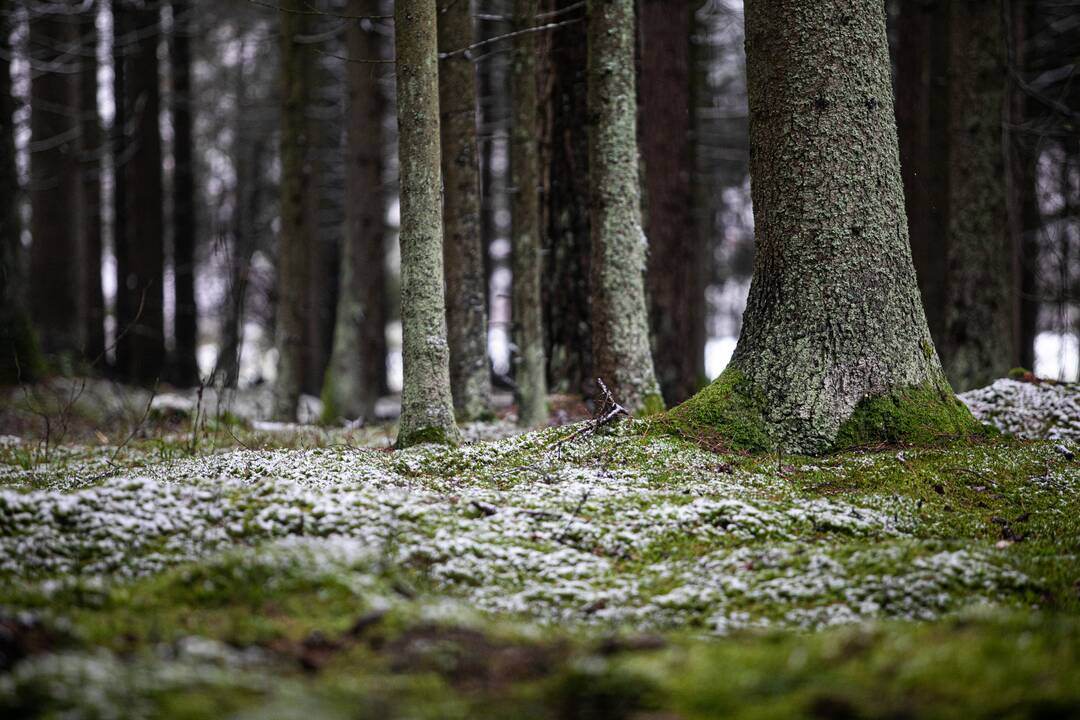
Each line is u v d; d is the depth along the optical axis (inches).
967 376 719.7
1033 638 193.3
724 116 1378.0
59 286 1106.1
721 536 319.3
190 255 1320.1
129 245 1186.0
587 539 314.8
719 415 440.5
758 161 455.5
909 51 844.0
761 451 427.5
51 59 1138.0
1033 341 1071.6
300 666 196.1
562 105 703.7
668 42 816.3
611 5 528.1
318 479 388.8
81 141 1250.6
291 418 804.0
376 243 956.6
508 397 1009.5
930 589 258.7
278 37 849.5
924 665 176.6
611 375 531.2
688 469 402.9
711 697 170.9
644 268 542.0
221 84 1756.9
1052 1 1124.5
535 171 605.0
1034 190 1027.3
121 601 239.6
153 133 1184.8
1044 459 417.7
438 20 649.0
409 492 354.9
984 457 411.8
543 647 207.8
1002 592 262.7
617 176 531.2
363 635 213.6
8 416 718.5
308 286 1278.3
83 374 863.7
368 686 181.0
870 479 386.3
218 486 326.3
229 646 206.5
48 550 279.6
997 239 719.7
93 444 590.6
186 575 250.2
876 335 436.1
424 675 188.5
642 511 336.5
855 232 437.1
